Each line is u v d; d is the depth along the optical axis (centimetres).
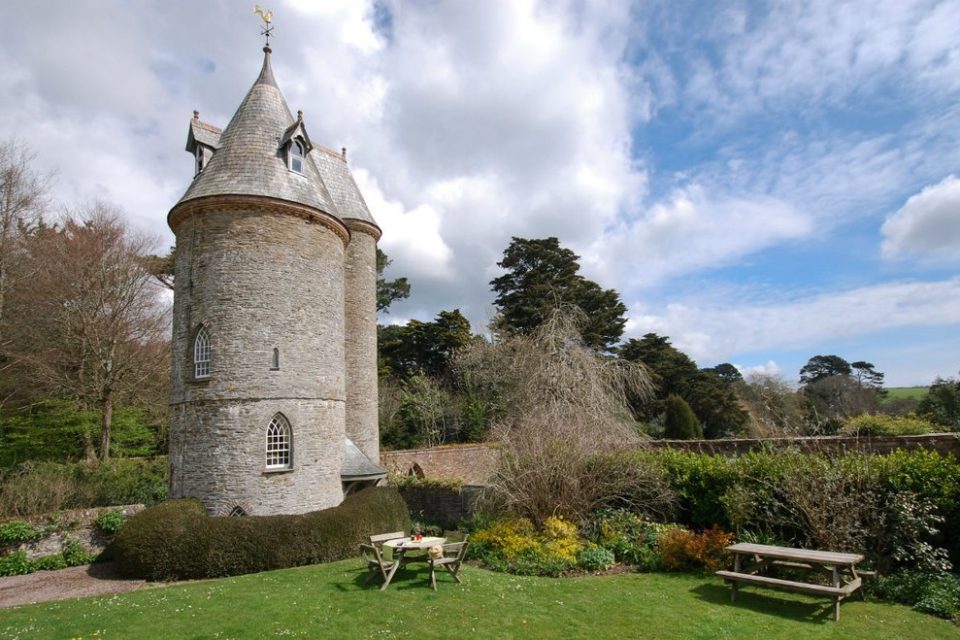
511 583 1023
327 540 1380
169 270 3347
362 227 2309
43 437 2519
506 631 774
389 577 996
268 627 788
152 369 2819
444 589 977
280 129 1784
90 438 2641
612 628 784
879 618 809
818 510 1038
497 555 1237
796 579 982
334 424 1711
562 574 1109
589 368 1962
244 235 1598
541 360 2175
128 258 2762
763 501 1150
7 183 2450
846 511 1009
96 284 2639
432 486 2027
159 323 2911
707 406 4000
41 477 1681
